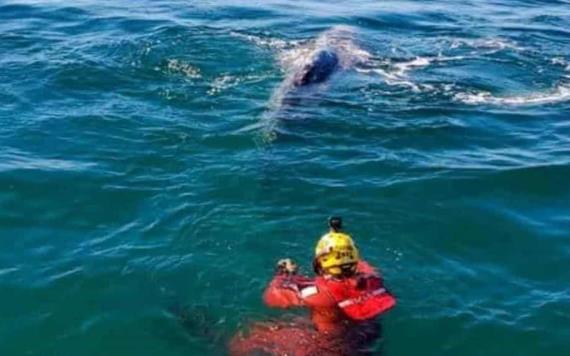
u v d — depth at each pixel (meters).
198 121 14.11
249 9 22.98
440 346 8.47
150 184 11.86
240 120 14.16
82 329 8.77
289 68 17.20
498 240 10.66
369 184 11.96
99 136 13.45
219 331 8.59
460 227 10.94
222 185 11.79
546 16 24.08
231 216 10.88
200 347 8.38
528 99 16.11
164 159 12.66
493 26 22.42
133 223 10.84
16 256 10.09
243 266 9.77
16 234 10.60
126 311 9.02
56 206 11.27
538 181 12.27
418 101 15.61
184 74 16.66
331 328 8.36
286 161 12.62
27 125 13.86
